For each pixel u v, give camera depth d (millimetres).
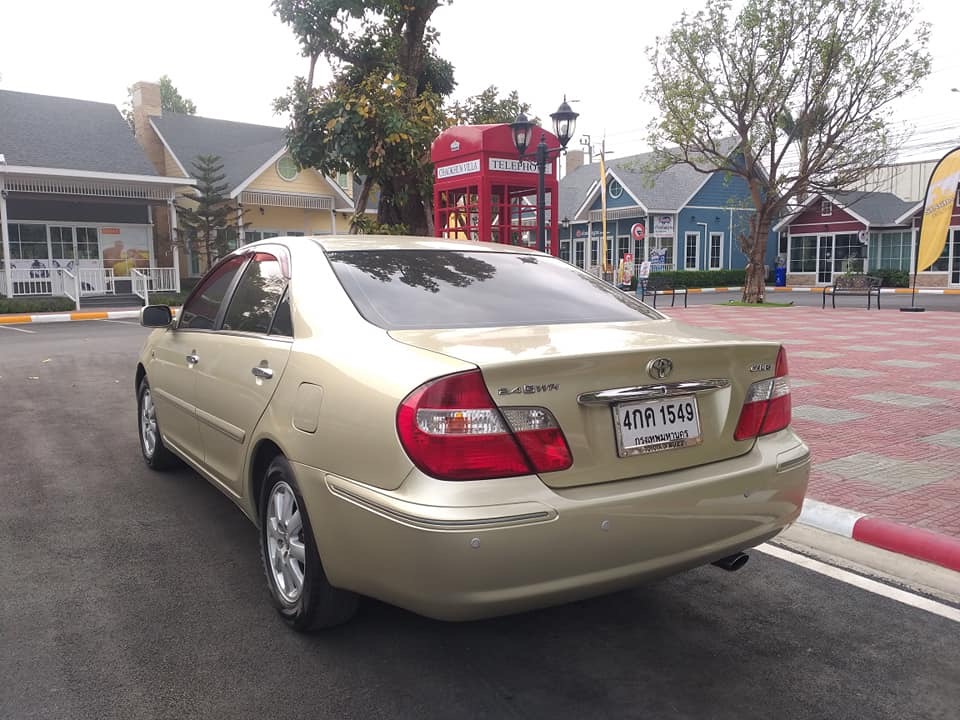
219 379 3822
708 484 2773
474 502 2383
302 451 2914
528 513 2406
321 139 11984
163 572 3777
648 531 2629
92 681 2799
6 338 15734
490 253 3908
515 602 2445
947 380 8977
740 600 3549
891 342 12898
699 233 39781
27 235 25562
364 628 3229
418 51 13109
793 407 7488
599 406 2627
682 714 2648
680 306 23781
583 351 2615
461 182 10359
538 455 2490
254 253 4137
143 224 27703
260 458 3424
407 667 2924
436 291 3338
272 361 3295
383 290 3260
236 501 3754
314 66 12023
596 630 3246
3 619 3273
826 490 4918
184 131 32594
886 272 35781
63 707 2639
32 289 25484
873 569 3914
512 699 2723
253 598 3498
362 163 11750
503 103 13680
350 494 2639
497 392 2451
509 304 3352
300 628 3119
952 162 19250
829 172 22906
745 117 23328
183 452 4648
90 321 20812
